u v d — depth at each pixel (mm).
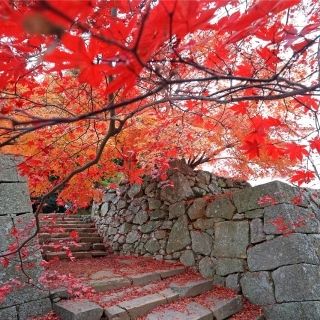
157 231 5219
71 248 5535
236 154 4988
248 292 3842
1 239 2947
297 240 3623
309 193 4375
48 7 363
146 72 1364
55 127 2613
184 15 515
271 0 626
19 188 3217
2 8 464
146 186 5668
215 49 1345
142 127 3420
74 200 4262
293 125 2844
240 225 4113
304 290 3412
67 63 579
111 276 3992
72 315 2830
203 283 4023
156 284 3965
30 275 3012
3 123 1499
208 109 2547
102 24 822
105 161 3746
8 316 2797
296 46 1021
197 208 4688
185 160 5531
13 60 799
